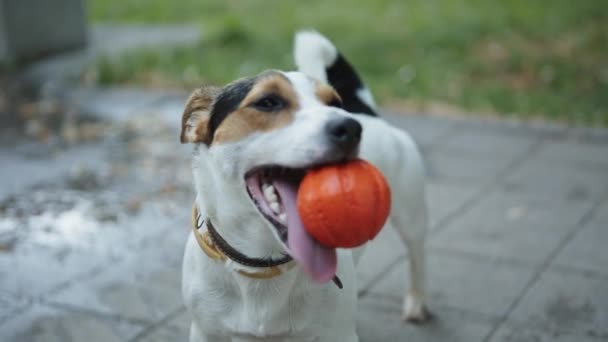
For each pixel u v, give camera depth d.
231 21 3.11
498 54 2.79
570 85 2.46
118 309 1.32
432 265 1.42
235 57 2.82
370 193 0.89
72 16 2.97
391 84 2.51
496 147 2.04
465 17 3.22
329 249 0.91
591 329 1.25
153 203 1.71
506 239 1.52
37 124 2.23
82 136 2.14
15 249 1.49
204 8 3.74
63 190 1.78
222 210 0.96
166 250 1.49
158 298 1.34
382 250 1.48
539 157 1.96
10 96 2.47
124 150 2.03
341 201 0.88
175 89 2.54
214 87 0.99
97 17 3.62
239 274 0.98
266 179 0.94
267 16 3.50
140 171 1.89
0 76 2.64
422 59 2.76
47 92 2.51
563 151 1.99
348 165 0.90
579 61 2.66
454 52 2.83
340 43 2.95
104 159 1.97
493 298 1.33
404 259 1.45
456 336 1.25
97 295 1.35
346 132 0.89
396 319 1.29
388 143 1.17
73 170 1.90
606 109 2.24
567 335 1.24
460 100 2.36
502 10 3.33
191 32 3.26
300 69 1.19
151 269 1.42
